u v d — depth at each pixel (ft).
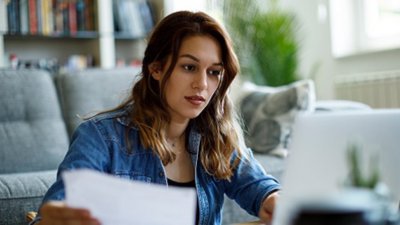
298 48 11.73
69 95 8.62
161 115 3.79
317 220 1.73
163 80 3.66
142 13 11.59
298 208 1.80
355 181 2.05
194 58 3.56
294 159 2.10
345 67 11.78
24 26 9.96
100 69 9.03
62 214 2.24
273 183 3.84
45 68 10.41
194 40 3.57
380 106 10.76
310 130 2.09
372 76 10.87
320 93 12.26
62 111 8.62
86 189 2.22
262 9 11.84
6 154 7.64
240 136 4.10
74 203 2.24
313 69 12.05
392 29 11.41
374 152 2.08
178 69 3.60
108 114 3.87
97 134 3.65
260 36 11.41
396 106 10.46
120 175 3.67
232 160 4.02
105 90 8.79
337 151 2.07
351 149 2.07
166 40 3.64
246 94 8.63
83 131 3.65
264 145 7.87
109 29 11.05
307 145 2.09
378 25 11.69
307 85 7.82
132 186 2.20
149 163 3.80
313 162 2.08
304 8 12.48
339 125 2.09
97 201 2.22
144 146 3.75
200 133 4.00
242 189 3.90
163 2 11.64
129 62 11.95
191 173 3.97
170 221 2.19
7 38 10.53
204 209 3.93
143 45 12.05
